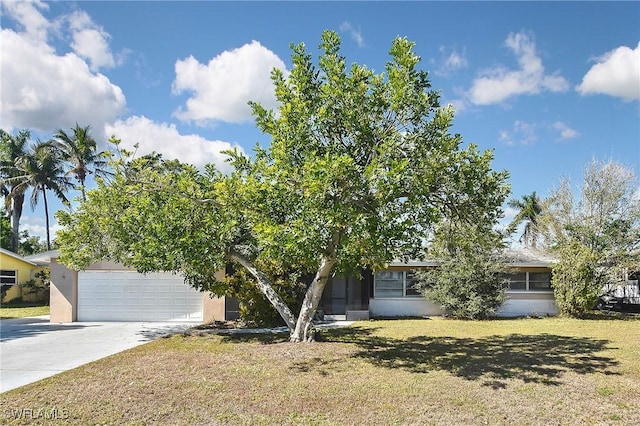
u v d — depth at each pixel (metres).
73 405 7.03
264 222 9.91
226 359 10.19
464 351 11.24
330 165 8.47
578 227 22.28
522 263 20.36
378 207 9.39
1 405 7.04
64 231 13.62
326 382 8.25
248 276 16.42
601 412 6.73
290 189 9.95
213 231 11.88
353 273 12.26
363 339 13.11
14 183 38.66
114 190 12.88
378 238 9.37
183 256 11.73
